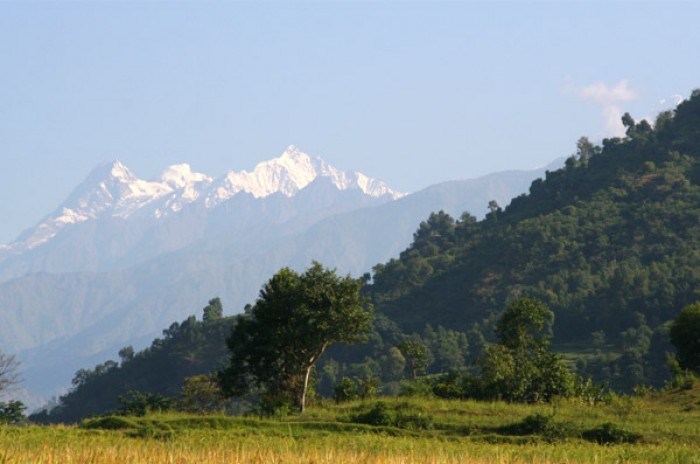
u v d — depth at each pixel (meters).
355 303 77.75
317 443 47.16
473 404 70.38
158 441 47.06
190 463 35.28
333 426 60.06
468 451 45.38
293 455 38.19
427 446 47.84
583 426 60.09
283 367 78.75
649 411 67.50
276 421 62.94
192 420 59.78
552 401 76.75
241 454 37.56
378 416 62.94
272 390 78.81
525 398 78.44
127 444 43.31
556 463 42.25
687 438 56.47
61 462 33.50
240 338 79.69
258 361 79.00
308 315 75.56
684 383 79.25
